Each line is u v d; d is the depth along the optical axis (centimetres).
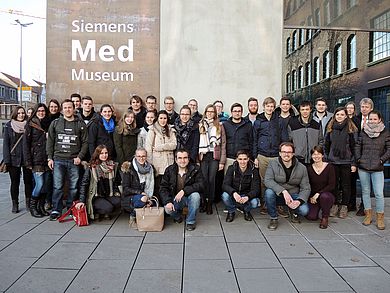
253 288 354
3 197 798
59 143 591
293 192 564
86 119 652
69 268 399
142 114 665
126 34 724
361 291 349
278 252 450
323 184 557
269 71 738
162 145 588
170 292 346
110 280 371
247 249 459
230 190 568
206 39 730
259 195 580
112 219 591
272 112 629
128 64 727
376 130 555
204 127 627
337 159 614
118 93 727
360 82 837
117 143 603
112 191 578
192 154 614
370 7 801
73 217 572
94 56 723
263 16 737
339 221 592
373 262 420
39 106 625
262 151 627
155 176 588
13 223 570
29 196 657
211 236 511
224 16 730
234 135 634
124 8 724
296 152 615
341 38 820
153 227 529
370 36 837
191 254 441
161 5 729
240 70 734
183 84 730
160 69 729
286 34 778
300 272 391
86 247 463
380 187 552
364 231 539
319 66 804
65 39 721
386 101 855
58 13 721
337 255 441
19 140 629
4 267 400
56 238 497
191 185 551
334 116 622
